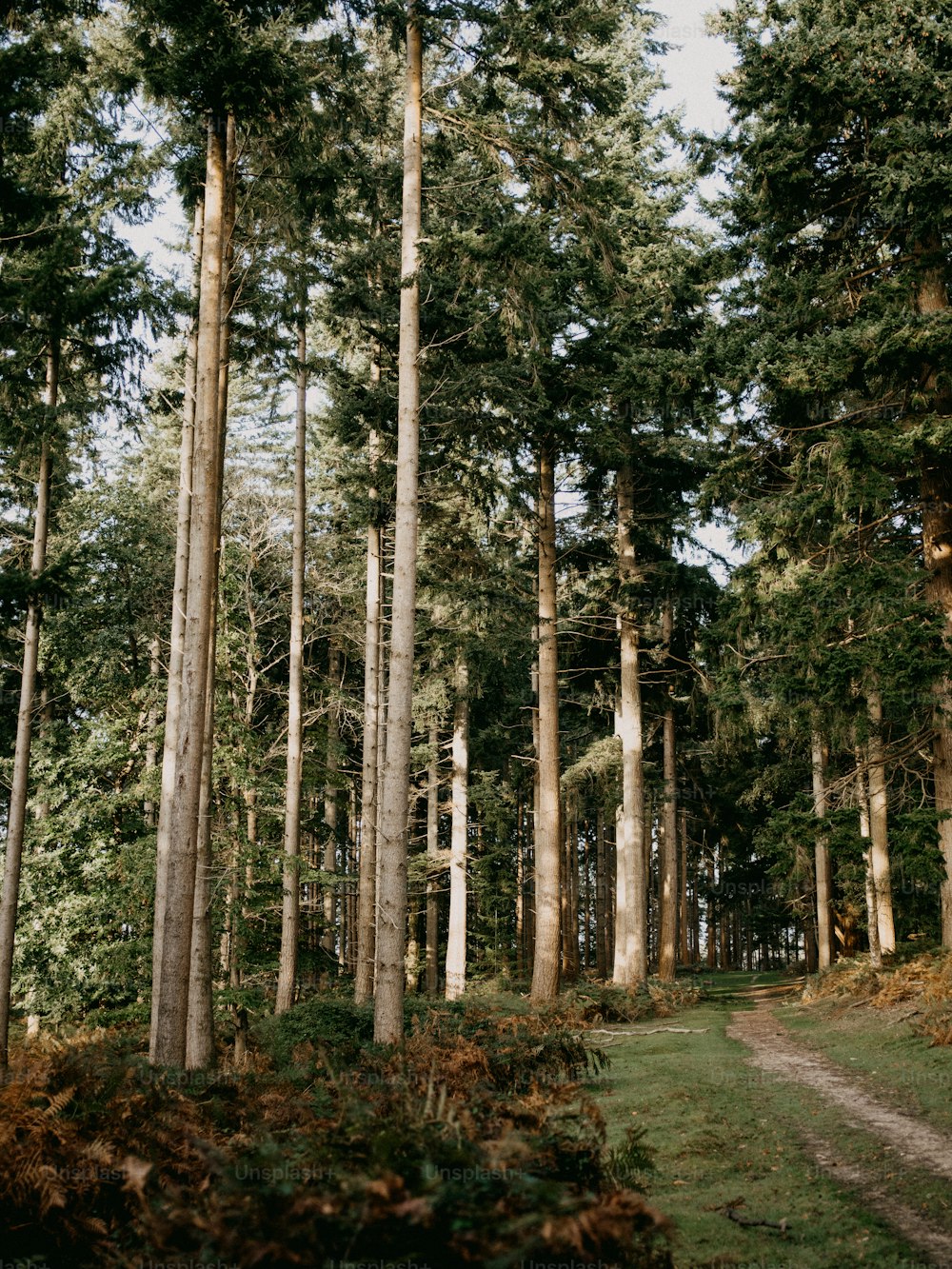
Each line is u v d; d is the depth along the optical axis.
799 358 15.60
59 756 23.44
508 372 17.00
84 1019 22.64
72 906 22.02
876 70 15.66
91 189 15.65
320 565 29.56
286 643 29.56
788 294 16.64
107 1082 7.72
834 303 16.91
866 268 17.19
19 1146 6.15
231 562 25.22
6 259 12.54
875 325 14.95
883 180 15.20
